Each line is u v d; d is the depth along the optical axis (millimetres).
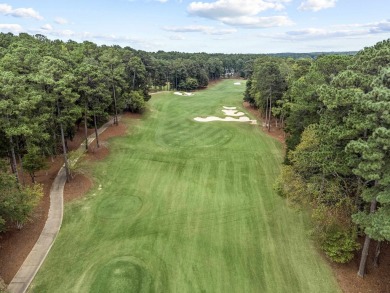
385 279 20250
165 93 86188
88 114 39281
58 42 75500
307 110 32125
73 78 32219
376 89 16219
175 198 30688
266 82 51812
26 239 23953
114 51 63812
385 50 22609
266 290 19406
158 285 19703
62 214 27453
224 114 63625
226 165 38750
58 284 19750
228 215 27688
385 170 16188
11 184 22891
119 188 32500
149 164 38781
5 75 25953
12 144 27125
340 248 20672
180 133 50844
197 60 122125
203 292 19203
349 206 21172
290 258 22188
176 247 23375
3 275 20266
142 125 54125
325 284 19844
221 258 22203
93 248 23188
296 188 23047
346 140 19703
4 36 63906
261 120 59781
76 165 35562
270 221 26750
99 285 19641
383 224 15656
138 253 22656
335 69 32844
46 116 28609
